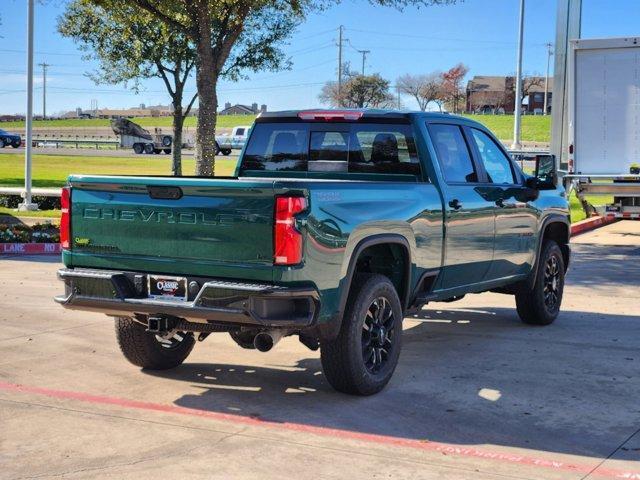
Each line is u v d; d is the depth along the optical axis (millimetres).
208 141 15195
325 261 5344
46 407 5680
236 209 5246
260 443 4988
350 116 7004
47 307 9203
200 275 5430
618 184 16094
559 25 19219
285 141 7359
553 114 19562
